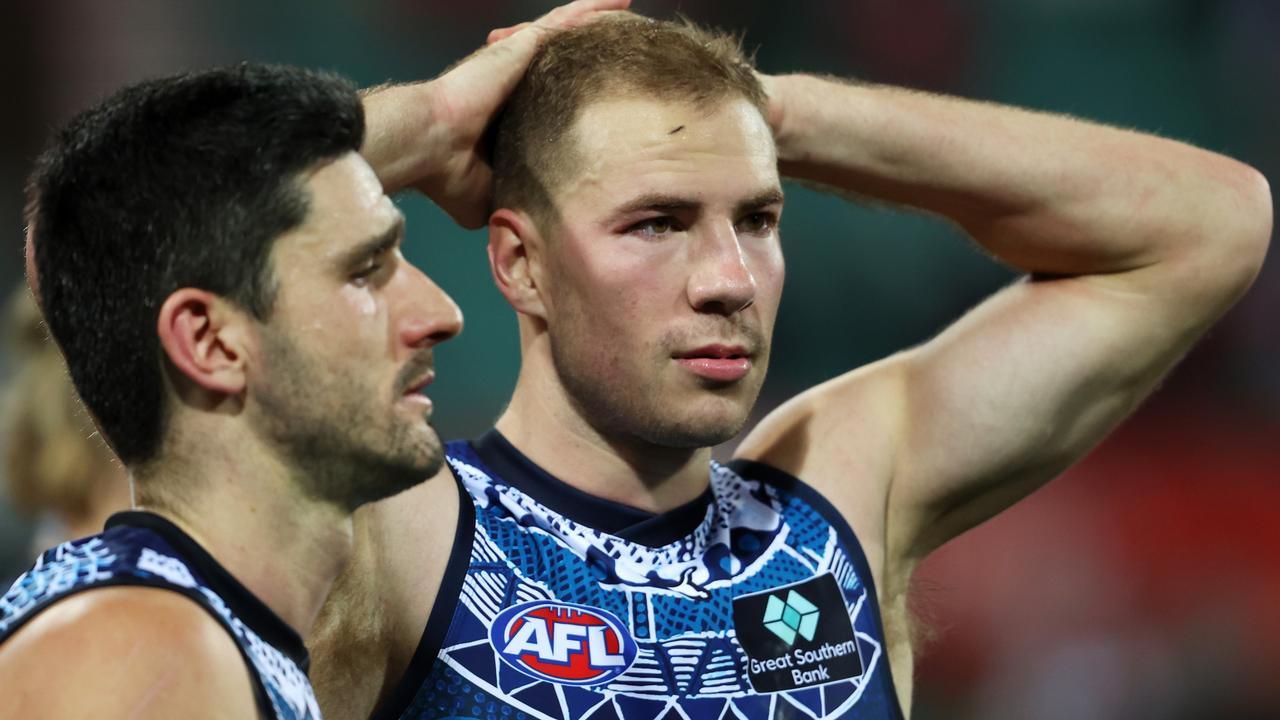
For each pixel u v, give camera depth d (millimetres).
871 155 7297
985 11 25047
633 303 6113
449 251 20281
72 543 4500
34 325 10445
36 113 22344
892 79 24719
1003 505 7594
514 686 6086
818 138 7215
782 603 6629
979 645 20766
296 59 23078
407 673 6070
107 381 4613
